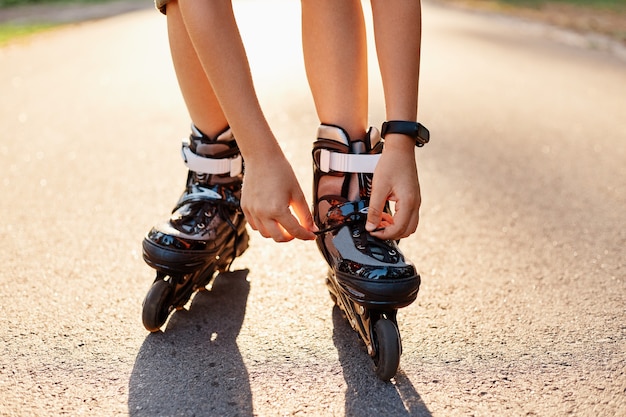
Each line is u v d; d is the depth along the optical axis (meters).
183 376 1.18
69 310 1.40
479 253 1.75
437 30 6.29
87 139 2.69
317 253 1.72
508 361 1.25
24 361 1.22
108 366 1.21
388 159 1.15
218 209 1.40
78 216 1.92
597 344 1.32
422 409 1.10
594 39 6.43
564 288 1.57
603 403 1.13
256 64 4.21
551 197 2.22
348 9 1.25
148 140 2.69
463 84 4.02
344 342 1.30
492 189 2.27
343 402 1.12
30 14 7.07
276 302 1.46
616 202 2.19
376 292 1.15
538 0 10.67
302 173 2.35
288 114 3.11
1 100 3.29
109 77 3.82
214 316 1.39
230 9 1.13
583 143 2.88
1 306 1.41
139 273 1.58
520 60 4.93
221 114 1.37
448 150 2.71
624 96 3.87
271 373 1.20
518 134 2.99
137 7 7.62
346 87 1.26
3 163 2.38
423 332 1.35
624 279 1.62
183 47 1.30
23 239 1.76
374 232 1.17
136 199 2.06
